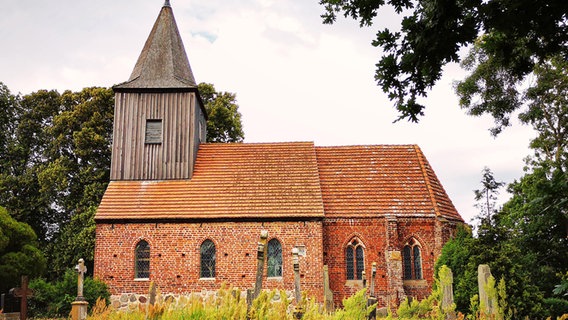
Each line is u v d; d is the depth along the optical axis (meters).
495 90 34.28
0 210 30.20
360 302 10.20
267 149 35.75
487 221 40.56
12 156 46.31
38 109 46.59
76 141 42.72
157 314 9.05
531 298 23.80
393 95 7.20
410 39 6.86
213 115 48.03
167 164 33.25
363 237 31.39
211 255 30.55
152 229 30.61
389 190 33.25
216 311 8.79
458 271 25.88
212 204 31.41
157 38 35.62
